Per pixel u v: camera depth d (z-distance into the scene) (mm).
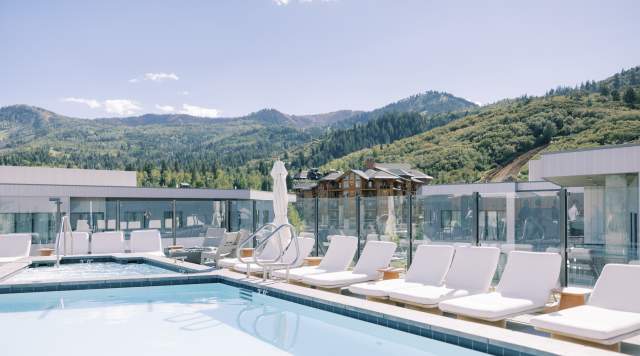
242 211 17016
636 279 5965
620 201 9422
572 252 8914
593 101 88938
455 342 5656
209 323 7316
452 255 8047
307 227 13977
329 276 9008
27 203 15359
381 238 12102
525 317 7055
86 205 15797
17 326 7250
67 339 6574
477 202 10211
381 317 6605
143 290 9711
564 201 8898
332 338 6480
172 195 42750
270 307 8414
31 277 10938
